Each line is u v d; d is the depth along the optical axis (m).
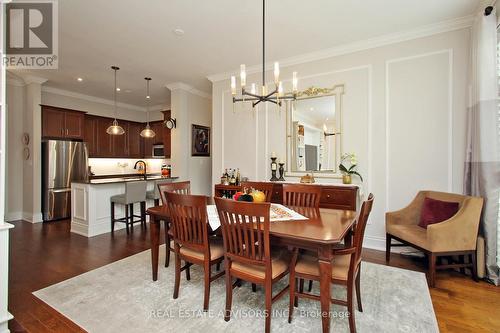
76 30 3.12
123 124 7.04
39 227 4.57
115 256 3.20
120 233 4.21
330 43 3.51
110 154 6.71
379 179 3.43
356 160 3.57
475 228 2.49
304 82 3.95
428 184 3.15
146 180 4.68
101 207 4.25
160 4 2.61
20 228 4.50
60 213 5.18
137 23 2.97
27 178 5.09
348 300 1.72
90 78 4.95
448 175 3.04
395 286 2.41
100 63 4.19
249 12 2.76
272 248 2.10
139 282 2.51
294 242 1.74
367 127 3.50
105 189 4.32
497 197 2.43
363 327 1.83
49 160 5.04
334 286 2.45
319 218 2.17
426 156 3.16
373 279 2.55
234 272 1.87
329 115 3.76
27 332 1.78
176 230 2.18
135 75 4.78
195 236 2.06
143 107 7.65
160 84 5.34
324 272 1.66
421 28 3.10
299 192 2.82
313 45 3.56
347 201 3.28
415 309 2.04
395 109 3.33
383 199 3.40
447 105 3.05
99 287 2.41
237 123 4.61
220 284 2.47
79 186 4.20
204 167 5.92
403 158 3.29
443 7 2.68
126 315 1.98
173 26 3.04
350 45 3.53
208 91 5.78
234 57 3.96
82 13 2.76
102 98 6.56
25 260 3.05
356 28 3.11
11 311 2.03
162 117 7.38
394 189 3.34
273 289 2.37
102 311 2.03
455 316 1.97
